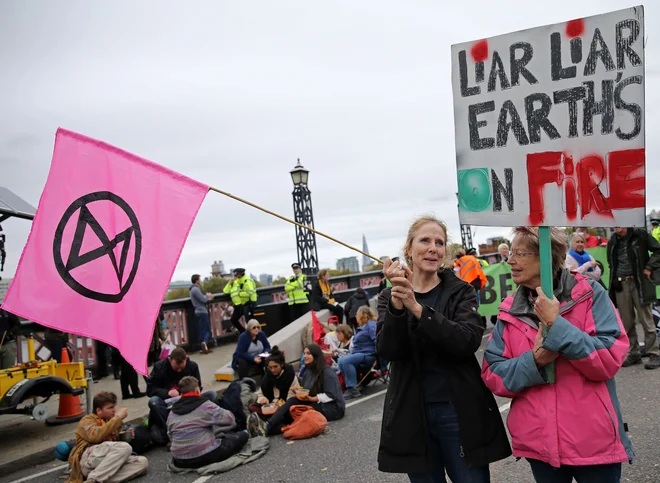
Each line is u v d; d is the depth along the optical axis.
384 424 2.77
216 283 20.05
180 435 5.93
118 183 4.01
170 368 7.76
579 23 2.60
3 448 7.25
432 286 2.88
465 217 2.85
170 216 3.88
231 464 5.91
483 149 2.81
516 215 2.72
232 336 15.27
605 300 2.63
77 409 8.46
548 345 2.46
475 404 2.65
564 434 2.51
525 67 2.71
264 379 7.82
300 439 6.67
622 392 6.76
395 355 2.68
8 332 7.87
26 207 7.49
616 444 2.49
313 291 13.12
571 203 2.61
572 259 9.42
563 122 2.63
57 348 10.66
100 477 5.73
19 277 3.92
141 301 3.83
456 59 2.87
